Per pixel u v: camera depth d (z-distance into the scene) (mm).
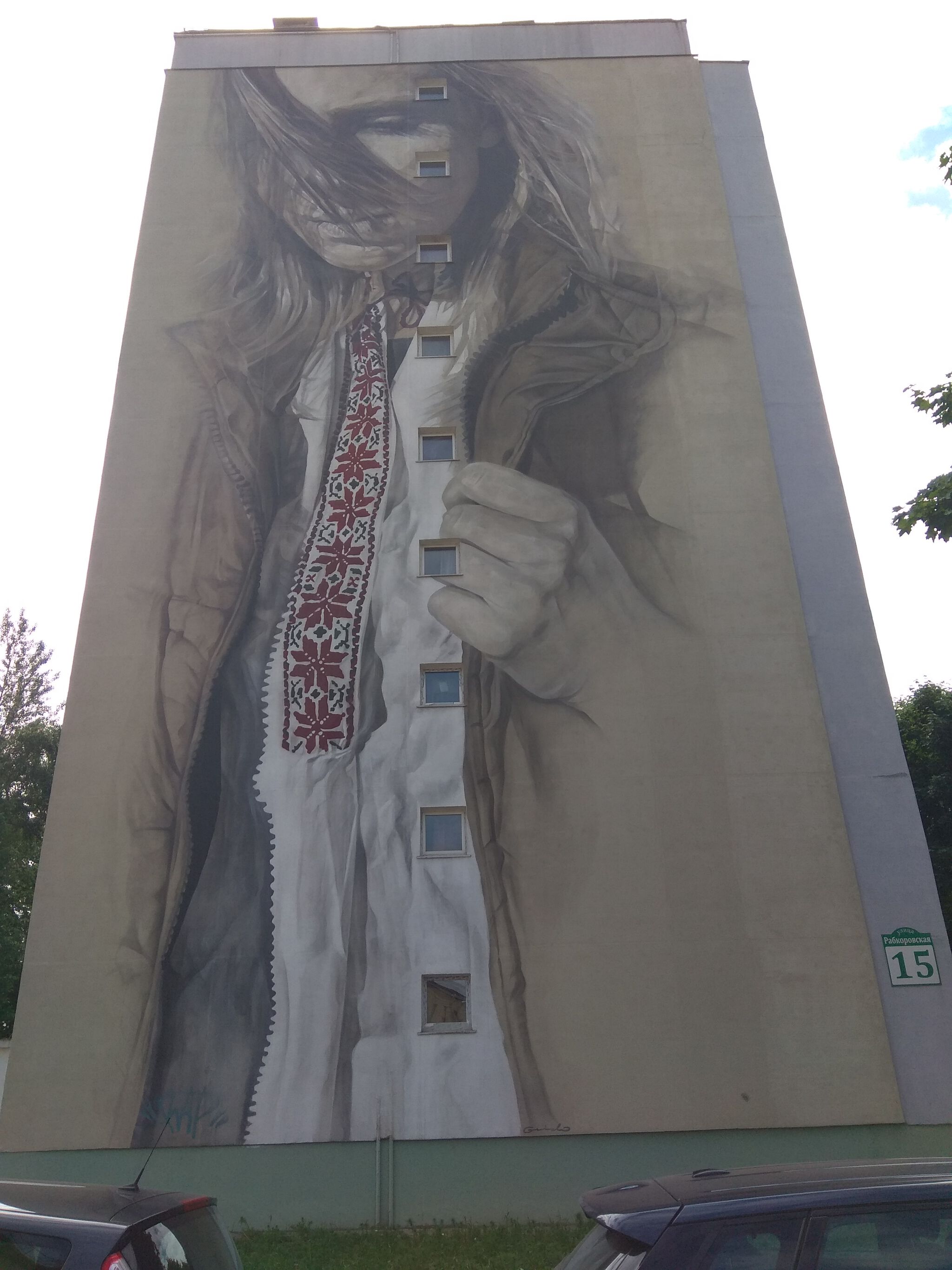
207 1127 14852
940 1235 3883
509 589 18188
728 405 19891
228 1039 15273
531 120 23031
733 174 22531
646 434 19562
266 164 22531
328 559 18562
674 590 18203
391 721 17297
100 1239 4449
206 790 16828
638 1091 14922
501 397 19953
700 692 17391
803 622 17953
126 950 15805
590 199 22109
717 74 23797
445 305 20906
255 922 15961
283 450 19547
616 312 20812
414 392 20031
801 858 16250
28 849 34594
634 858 16266
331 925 15945
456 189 22250
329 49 24125
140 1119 14883
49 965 15719
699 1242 3871
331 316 20859
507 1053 15172
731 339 20578
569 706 17344
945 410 13664
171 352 20547
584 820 16531
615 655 17719
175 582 18422
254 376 20281
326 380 20203
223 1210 14500
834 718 17234
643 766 16891
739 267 21375
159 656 17828
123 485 19250
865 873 16172
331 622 18031
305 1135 14812
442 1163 14688
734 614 18000
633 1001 15398
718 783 16750
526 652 17734
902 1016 15289
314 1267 12289
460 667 17688
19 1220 4535
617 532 18672
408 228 21812
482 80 23562
